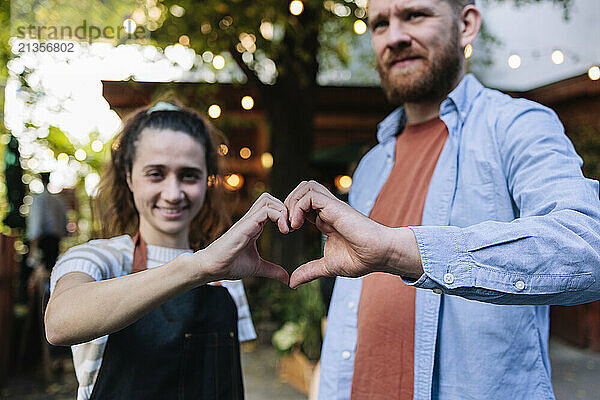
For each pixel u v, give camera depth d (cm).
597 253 96
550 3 565
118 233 165
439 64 148
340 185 842
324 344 165
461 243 97
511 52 604
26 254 646
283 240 662
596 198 107
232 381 145
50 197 614
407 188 155
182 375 137
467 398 130
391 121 174
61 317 105
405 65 150
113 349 132
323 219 99
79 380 133
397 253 95
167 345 136
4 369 513
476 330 130
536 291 95
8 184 630
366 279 154
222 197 177
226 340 146
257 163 925
